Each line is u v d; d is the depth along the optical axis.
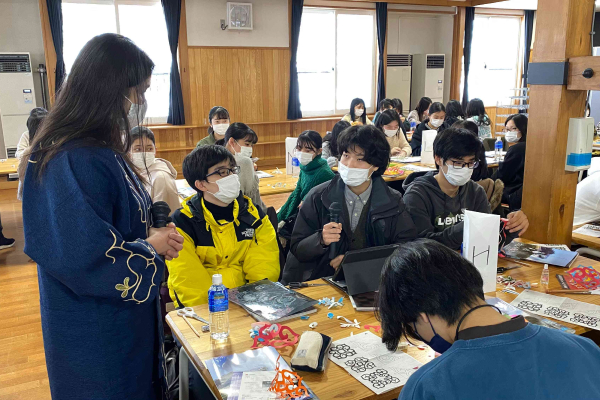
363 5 8.91
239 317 1.55
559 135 2.32
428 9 9.57
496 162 4.86
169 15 7.28
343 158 1.98
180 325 1.50
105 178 1.12
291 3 8.16
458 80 10.10
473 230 1.69
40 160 1.10
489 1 9.39
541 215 2.45
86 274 1.07
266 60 8.23
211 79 7.87
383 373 1.22
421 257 0.88
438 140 2.13
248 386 1.16
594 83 2.14
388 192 2.04
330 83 9.09
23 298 3.37
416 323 0.88
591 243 2.35
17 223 5.21
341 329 1.46
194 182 1.87
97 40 1.14
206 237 1.88
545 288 1.77
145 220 1.26
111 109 1.13
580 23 2.22
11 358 2.56
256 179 3.26
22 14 6.84
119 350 1.20
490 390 0.75
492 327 0.82
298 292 1.73
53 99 1.20
